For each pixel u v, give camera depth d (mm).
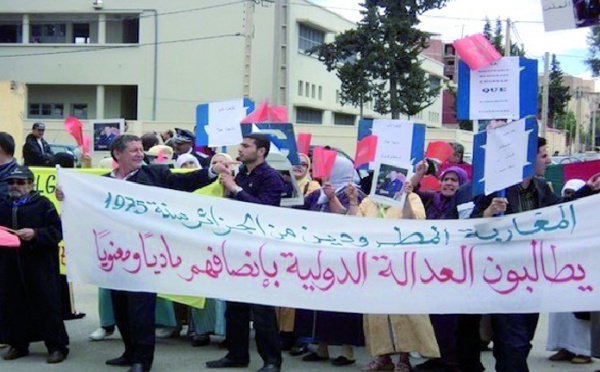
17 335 7340
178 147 10914
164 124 35406
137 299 6828
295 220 6719
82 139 8898
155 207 6875
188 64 43531
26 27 45500
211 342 8336
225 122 9227
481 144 5879
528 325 6727
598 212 6070
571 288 6074
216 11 43062
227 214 6812
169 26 43656
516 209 6312
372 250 6488
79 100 45562
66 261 6945
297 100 42875
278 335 7000
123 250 6871
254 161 7066
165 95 43844
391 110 38219
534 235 6164
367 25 37781
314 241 6629
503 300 6180
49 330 7305
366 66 37750
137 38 44625
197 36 43344
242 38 42750
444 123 70062
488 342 8180
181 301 7082
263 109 9195
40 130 15047
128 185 6938
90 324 9039
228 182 6965
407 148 7102
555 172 12445
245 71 27453
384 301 6438
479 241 6289
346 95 38875
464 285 6285
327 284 6559
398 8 37875
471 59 6043
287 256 6625
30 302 7332
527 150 5660
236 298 6688
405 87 38062
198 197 6848
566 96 66875
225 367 7203
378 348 6988
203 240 6762
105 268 6891
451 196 7387
